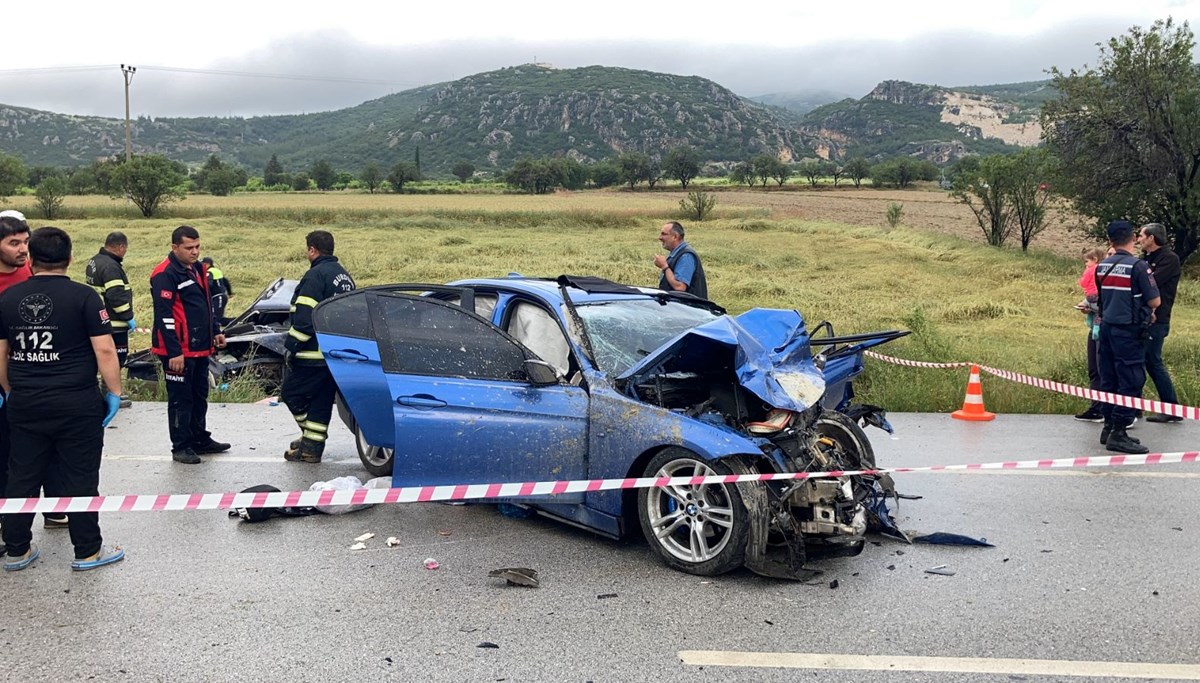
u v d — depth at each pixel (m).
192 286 6.66
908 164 125.94
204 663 3.43
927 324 13.55
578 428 4.73
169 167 52.69
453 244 35.44
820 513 4.47
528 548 4.81
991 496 5.84
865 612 3.95
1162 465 6.69
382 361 5.20
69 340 4.39
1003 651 3.55
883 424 5.50
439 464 5.05
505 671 3.37
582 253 31.22
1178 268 8.11
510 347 5.03
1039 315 18.72
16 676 3.32
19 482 4.42
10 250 4.93
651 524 4.54
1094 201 26.81
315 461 6.71
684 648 3.57
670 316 5.53
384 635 3.69
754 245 36.53
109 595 4.14
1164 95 24.59
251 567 4.51
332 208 59.31
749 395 4.95
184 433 6.68
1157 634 3.72
